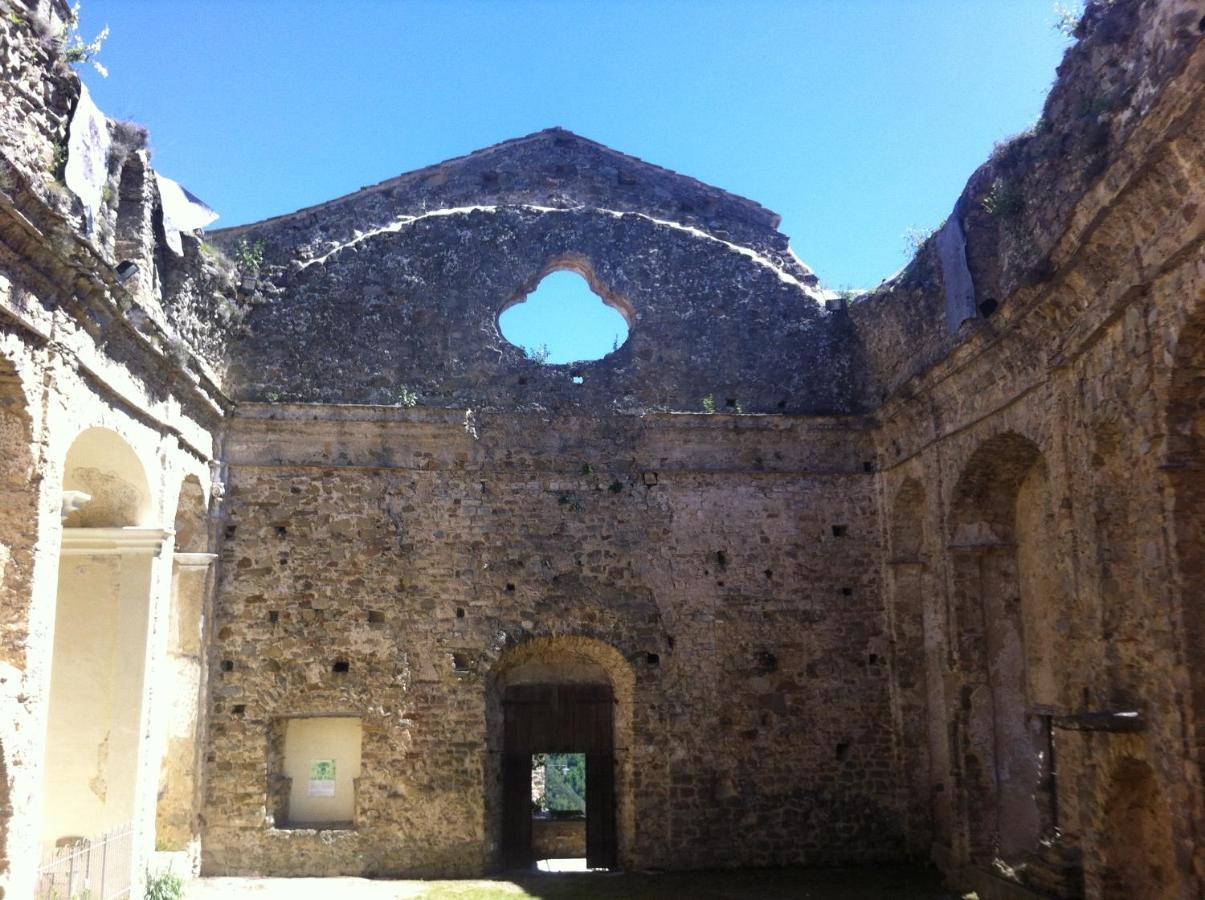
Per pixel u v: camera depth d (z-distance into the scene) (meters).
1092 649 11.19
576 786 40.72
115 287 11.38
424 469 17.33
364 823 16.14
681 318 18.53
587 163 19.59
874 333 17.92
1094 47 11.41
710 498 17.80
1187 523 9.48
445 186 19.12
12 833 9.49
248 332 17.58
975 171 14.26
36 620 9.91
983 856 14.76
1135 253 10.09
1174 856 9.60
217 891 14.71
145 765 12.97
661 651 17.17
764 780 16.91
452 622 16.89
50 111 11.16
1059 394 11.98
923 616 16.95
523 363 18.02
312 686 16.44
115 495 13.38
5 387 9.77
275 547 16.80
